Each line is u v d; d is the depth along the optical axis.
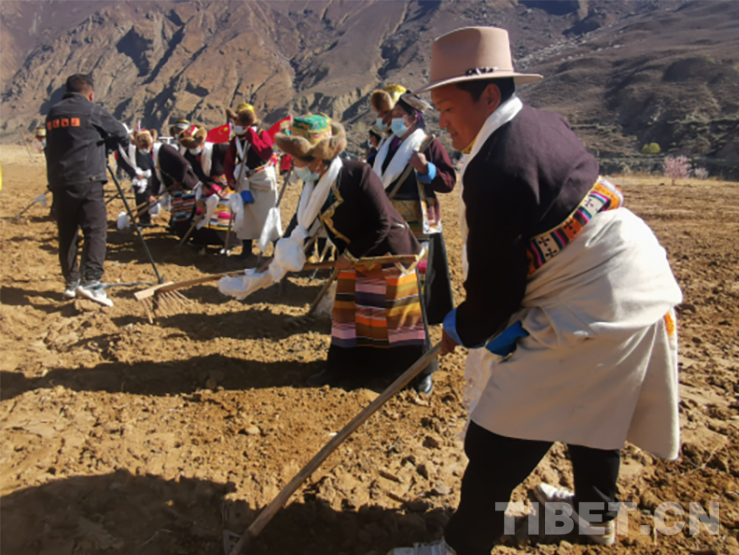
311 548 2.80
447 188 4.67
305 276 6.99
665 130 90.50
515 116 2.10
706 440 3.42
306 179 3.74
